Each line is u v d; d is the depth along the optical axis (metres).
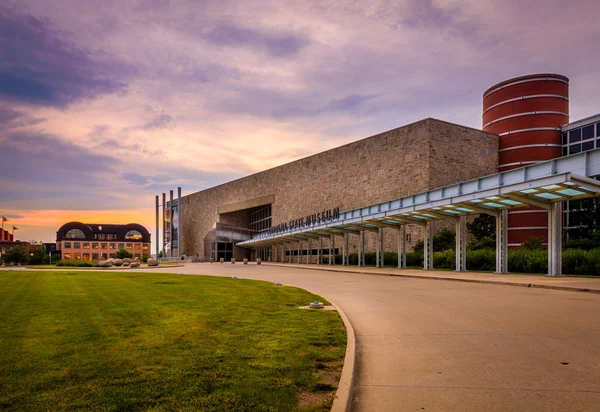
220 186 96.31
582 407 4.66
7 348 6.94
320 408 4.44
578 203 36.66
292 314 10.54
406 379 5.70
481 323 9.61
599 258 22.75
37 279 24.45
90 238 140.75
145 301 13.31
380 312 11.52
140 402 4.55
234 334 7.99
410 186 47.25
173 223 104.75
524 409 4.62
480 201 25.03
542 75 47.34
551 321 9.71
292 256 71.50
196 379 5.28
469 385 5.43
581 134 44.56
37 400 4.63
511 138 48.44
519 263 26.89
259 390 4.91
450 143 46.53
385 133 51.34
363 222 36.84
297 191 69.31
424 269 32.50
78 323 9.28
